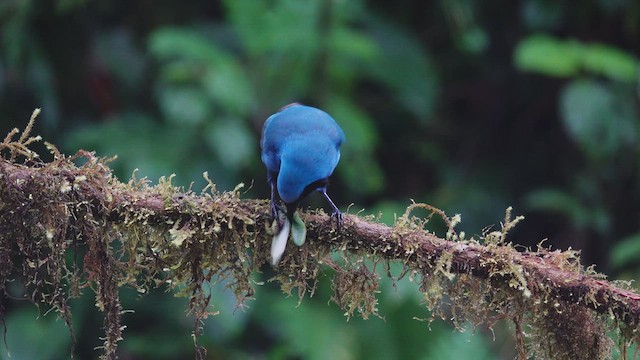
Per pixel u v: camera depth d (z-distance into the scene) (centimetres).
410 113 1433
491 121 1498
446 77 1498
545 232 1442
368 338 1098
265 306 1177
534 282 611
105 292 628
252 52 1175
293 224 605
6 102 1217
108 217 614
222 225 616
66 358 1112
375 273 630
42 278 627
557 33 1431
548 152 1464
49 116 1216
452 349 1042
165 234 620
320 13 1141
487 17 1470
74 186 604
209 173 1159
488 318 634
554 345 632
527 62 1236
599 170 1374
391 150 1462
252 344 1258
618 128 1266
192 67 1146
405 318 1090
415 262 618
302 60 1163
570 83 1317
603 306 609
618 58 1240
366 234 618
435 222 1341
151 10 1380
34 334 1091
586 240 1420
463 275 623
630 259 1371
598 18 1409
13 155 603
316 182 621
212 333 1170
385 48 1323
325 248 625
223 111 1155
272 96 1180
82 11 1283
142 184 622
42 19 1249
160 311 1174
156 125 1192
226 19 1330
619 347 618
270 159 664
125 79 1301
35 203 600
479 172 1465
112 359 637
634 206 1393
